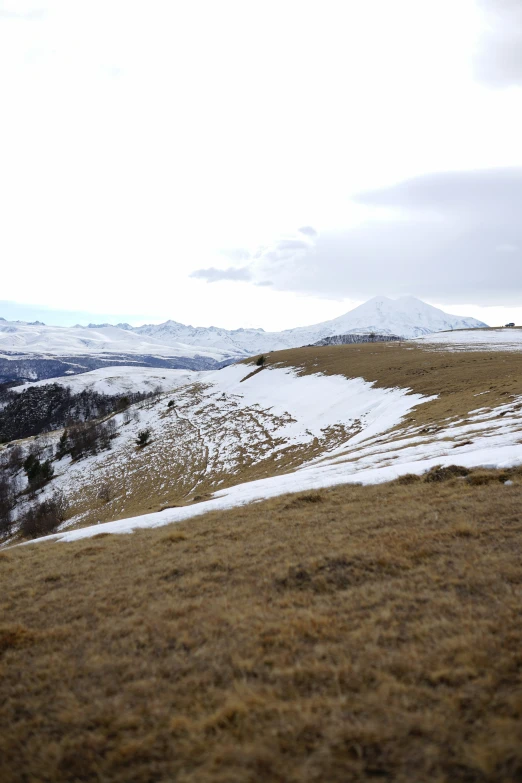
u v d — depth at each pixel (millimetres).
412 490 14336
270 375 91250
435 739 3936
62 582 10625
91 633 7230
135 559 11648
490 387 37531
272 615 6910
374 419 46406
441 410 34750
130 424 85250
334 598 7367
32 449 88188
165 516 17688
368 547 9492
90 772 4258
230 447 56969
